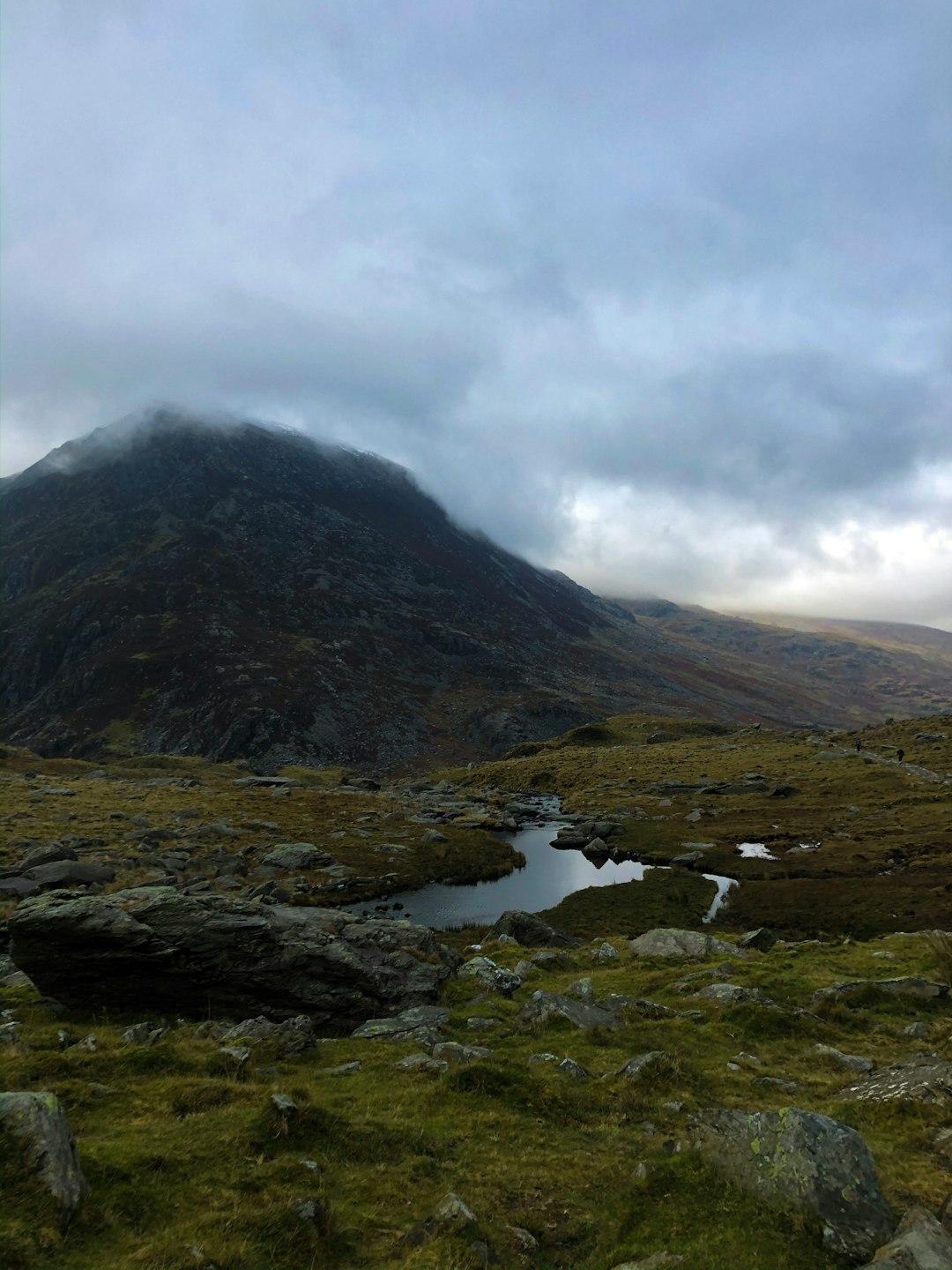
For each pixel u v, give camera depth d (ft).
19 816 270.05
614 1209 43.73
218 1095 55.62
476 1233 40.06
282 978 93.56
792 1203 39.22
